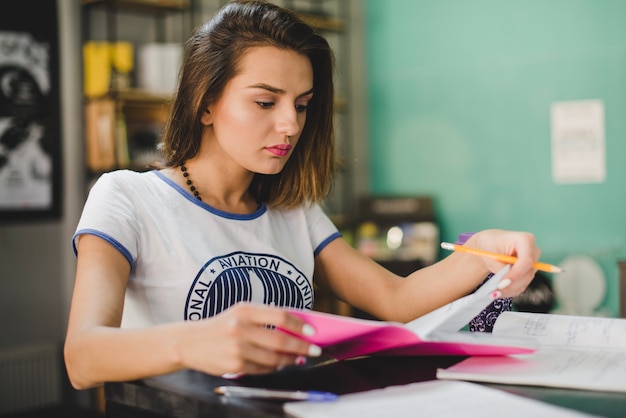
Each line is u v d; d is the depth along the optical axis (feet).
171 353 3.06
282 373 3.49
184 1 13.60
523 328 4.11
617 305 12.91
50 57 12.98
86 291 3.90
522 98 13.99
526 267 3.83
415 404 2.84
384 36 15.97
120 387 3.31
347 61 16.47
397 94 15.85
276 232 5.14
